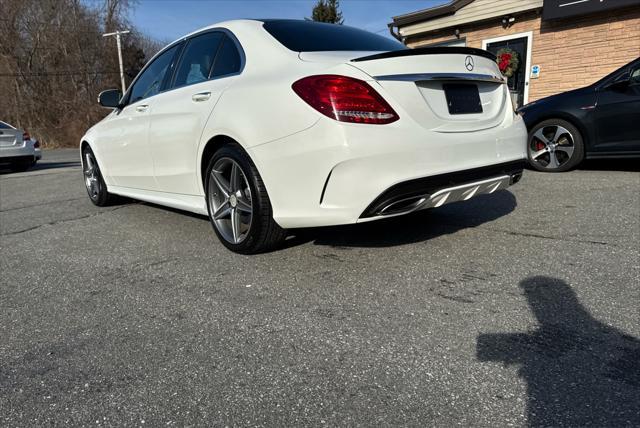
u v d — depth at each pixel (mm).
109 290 2551
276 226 2734
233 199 2902
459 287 2328
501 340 1817
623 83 4863
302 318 2086
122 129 4078
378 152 2223
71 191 6453
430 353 1754
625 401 1431
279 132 2430
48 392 1642
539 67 8938
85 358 1854
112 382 1681
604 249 2746
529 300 2145
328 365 1714
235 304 2271
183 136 3193
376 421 1410
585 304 2074
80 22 33031
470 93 2674
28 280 2791
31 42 31438
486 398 1484
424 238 3137
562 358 1677
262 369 1712
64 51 31906
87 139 4816
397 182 2252
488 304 2125
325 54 2609
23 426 1471
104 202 4941
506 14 9031
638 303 2057
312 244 3115
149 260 3029
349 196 2275
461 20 9805
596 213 3525
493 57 2889
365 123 2229
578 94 5230
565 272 2439
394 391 1546
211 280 2598
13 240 3771
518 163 2869
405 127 2287
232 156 2764
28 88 31422
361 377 1632
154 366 1771
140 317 2193
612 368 1602
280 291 2391
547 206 3830
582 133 5207
